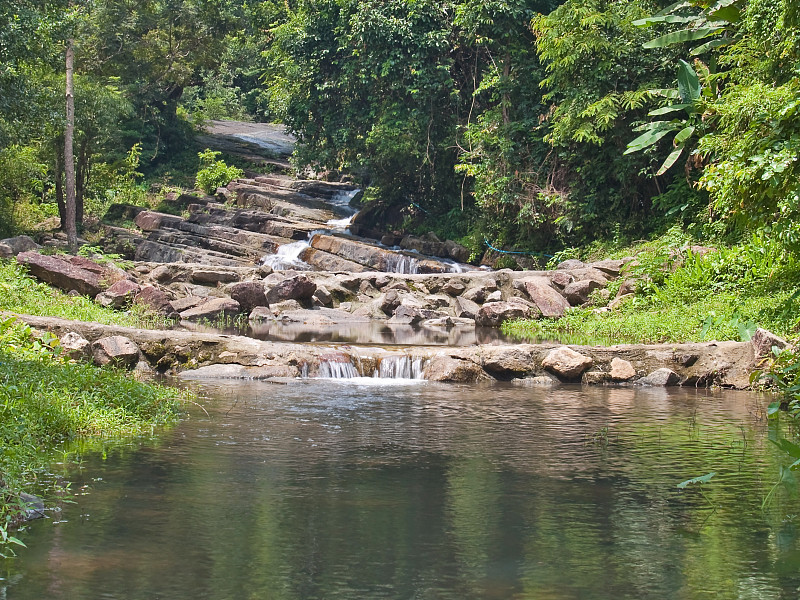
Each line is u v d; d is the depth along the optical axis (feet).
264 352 40.91
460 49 94.17
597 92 74.69
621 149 76.28
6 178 96.17
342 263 85.46
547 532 17.71
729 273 56.95
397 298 67.92
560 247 84.07
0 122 81.41
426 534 17.49
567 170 82.28
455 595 14.25
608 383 39.93
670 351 40.40
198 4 131.95
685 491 20.88
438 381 40.01
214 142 149.59
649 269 62.28
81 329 39.50
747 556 16.26
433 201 99.66
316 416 30.45
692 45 71.31
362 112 97.86
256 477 21.81
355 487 21.02
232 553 16.21
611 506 19.60
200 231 98.07
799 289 40.01
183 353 40.29
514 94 86.33
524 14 85.40
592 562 15.92
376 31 88.69
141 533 17.30
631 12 74.59
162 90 136.87
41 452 23.65
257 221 99.30
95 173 109.91
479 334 56.34
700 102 17.28
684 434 27.81
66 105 84.43
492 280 69.97
